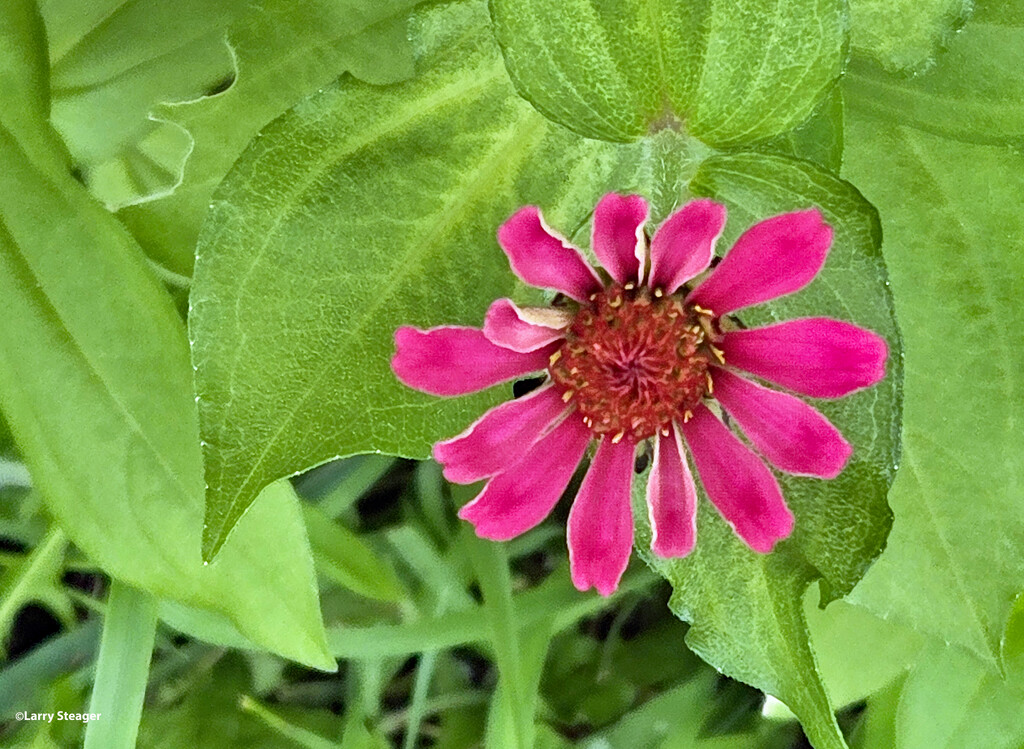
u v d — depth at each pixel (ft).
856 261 0.47
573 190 0.51
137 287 0.55
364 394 0.49
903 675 0.71
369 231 0.49
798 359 0.46
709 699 0.75
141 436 0.55
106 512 0.55
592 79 0.45
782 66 0.45
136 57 0.61
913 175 0.58
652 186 0.49
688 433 0.49
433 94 0.48
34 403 0.54
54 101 0.61
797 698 0.51
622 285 0.48
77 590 0.76
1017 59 0.53
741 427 0.48
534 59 0.45
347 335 0.49
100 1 0.59
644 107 0.46
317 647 0.56
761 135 0.47
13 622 0.79
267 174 0.47
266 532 0.56
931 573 0.61
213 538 0.47
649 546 0.54
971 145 0.57
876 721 0.71
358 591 0.70
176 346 0.55
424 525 0.77
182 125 0.54
